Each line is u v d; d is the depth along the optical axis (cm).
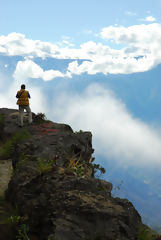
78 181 485
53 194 444
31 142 812
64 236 357
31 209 438
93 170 746
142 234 415
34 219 424
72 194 433
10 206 489
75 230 368
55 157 656
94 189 489
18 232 407
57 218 388
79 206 402
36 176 511
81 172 593
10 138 1046
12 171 727
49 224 395
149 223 445
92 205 405
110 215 396
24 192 484
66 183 474
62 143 841
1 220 430
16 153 747
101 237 372
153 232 431
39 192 474
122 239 377
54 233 358
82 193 446
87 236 366
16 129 1134
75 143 882
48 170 527
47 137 907
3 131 1127
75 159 746
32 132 1043
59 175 510
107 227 383
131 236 388
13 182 528
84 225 379
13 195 511
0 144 1048
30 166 565
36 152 736
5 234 399
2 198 535
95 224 384
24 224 411
